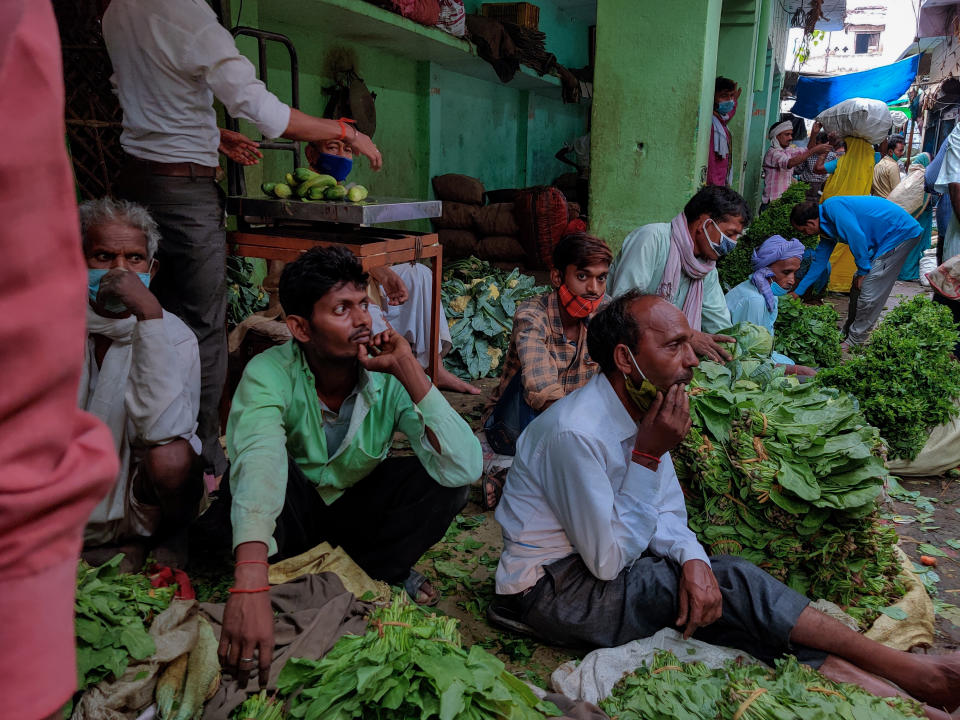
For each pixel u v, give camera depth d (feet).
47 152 1.96
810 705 6.42
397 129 29.12
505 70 29.91
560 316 11.62
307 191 12.41
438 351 14.17
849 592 8.91
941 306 15.25
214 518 9.19
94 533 8.59
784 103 109.09
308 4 19.93
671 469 8.71
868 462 8.85
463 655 6.29
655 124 20.88
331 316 7.35
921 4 47.19
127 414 8.45
